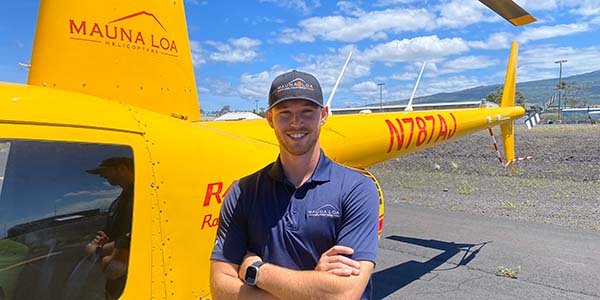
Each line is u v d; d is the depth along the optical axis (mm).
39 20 2240
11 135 1636
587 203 9500
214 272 1714
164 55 2670
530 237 6863
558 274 5199
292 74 1674
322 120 1783
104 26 2389
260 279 1575
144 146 2025
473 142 23875
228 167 2396
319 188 1673
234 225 1759
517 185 12234
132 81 2514
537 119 8875
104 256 1843
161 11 2646
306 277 1535
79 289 1775
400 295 4660
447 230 7371
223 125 3113
